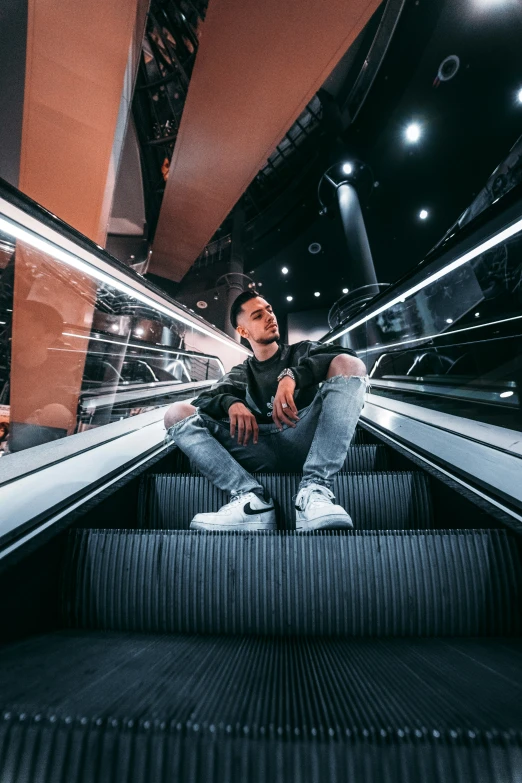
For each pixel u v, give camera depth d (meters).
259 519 1.20
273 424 1.52
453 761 0.48
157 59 8.49
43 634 0.87
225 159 6.97
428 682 0.62
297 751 0.49
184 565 0.99
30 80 3.83
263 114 5.94
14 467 1.17
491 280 5.67
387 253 14.68
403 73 9.09
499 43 7.64
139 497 1.51
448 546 0.96
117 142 4.85
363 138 11.26
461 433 1.53
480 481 1.15
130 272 2.16
